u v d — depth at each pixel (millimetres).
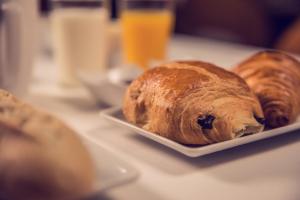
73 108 514
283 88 388
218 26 1669
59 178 245
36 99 558
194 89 342
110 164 305
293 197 287
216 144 333
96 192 276
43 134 260
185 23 1685
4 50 509
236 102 348
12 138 257
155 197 285
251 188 299
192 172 324
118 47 759
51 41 924
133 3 670
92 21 606
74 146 265
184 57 705
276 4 1778
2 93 300
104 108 515
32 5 521
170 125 342
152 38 675
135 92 386
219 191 295
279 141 381
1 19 500
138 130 371
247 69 416
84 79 515
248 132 357
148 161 344
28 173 243
